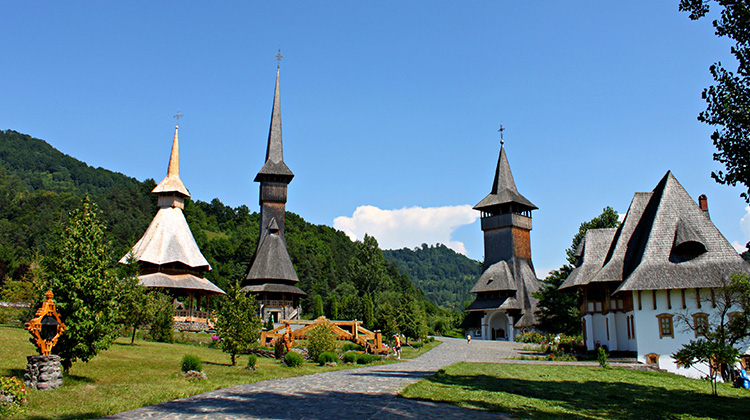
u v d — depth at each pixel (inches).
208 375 879.1
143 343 1421.0
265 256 2822.3
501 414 605.3
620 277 1624.0
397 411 584.4
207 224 6830.7
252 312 1097.4
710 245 1502.2
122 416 529.0
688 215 1581.0
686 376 1379.2
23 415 510.3
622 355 1573.6
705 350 999.6
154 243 2464.3
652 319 1475.1
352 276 4311.0
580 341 1877.5
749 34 773.3
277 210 2960.1
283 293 2787.9
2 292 2026.3
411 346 2140.7
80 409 547.8
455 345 2292.1
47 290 726.5
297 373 991.6
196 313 2301.9
